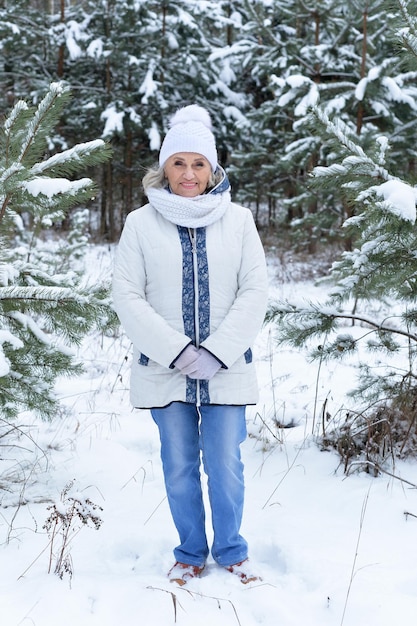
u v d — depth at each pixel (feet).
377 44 36.65
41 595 7.80
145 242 8.20
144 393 8.15
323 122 12.21
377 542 9.41
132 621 7.41
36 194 10.03
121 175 57.98
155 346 7.77
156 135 49.85
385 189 10.65
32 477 11.89
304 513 10.52
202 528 8.50
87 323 10.73
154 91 49.83
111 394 17.26
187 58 49.85
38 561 8.88
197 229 8.20
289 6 39.24
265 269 8.44
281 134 44.73
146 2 48.85
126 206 58.23
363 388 12.95
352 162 11.53
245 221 8.51
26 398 11.28
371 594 7.87
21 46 51.26
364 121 36.17
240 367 8.18
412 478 11.60
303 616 7.61
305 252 43.27
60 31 50.55
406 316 12.88
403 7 12.02
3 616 7.40
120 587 8.04
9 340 9.95
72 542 9.48
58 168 10.77
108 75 52.06
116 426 14.78
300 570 8.60
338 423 13.92
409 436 12.73
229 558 8.45
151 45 52.01
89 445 13.46
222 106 53.88
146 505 10.89
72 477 11.98
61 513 8.43
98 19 51.39
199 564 8.46
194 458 8.37
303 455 12.90
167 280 8.08
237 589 8.10
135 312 7.93
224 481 8.25
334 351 12.77
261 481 11.91
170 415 8.18
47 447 13.38
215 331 8.04
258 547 9.34
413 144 33.14
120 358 20.62
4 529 9.88
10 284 11.58
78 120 52.08
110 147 10.73
